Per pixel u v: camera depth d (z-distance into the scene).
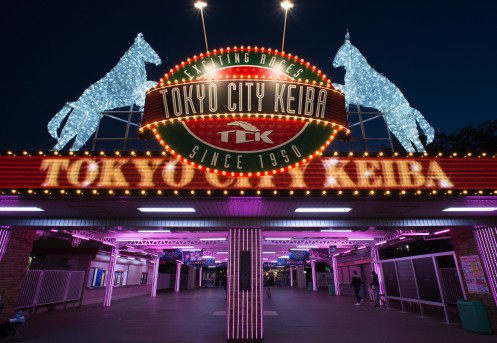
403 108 12.56
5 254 10.12
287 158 7.59
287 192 7.37
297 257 27.83
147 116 8.07
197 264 38.16
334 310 15.57
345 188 7.49
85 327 11.10
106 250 20.78
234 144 7.68
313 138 7.82
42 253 19.95
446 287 14.66
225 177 7.49
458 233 11.13
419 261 13.16
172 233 16.05
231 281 8.91
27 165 7.66
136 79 13.02
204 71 9.04
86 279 19.59
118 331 10.28
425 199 7.88
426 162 7.91
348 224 9.70
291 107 7.93
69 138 11.37
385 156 7.87
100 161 7.70
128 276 27.39
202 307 17.59
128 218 9.62
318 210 8.82
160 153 7.72
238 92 7.93
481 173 7.88
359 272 26.91
